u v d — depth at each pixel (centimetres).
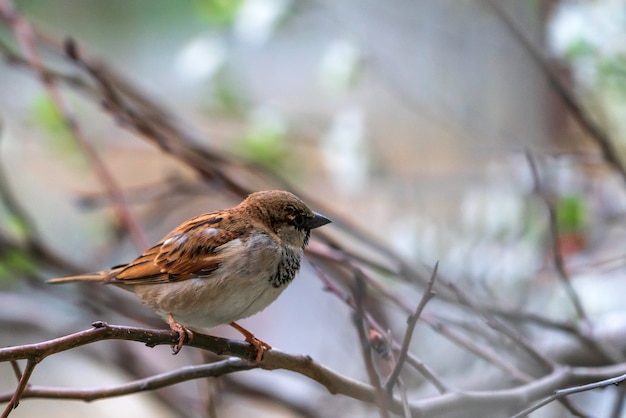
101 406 507
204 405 479
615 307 486
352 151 496
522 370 479
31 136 500
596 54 486
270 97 543
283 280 471
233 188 482
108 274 472
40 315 498
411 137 509
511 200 489
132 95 489
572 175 492
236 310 470
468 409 467
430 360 488
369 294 480
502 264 488
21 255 491
